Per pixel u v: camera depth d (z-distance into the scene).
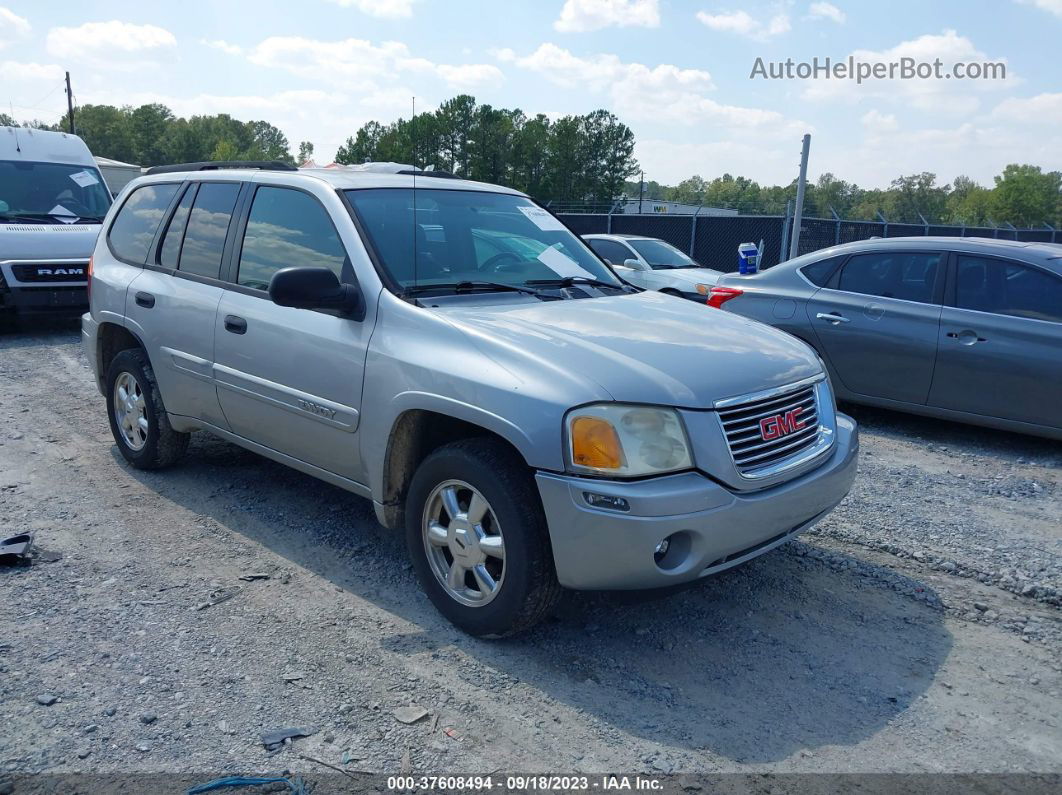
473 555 3.56
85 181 12.29
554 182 79.75
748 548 3.44
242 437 4.83
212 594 3.96
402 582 4.15
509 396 3.33
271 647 3.51
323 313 4.17
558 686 3.30
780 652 3.62
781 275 8.12
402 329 3.82
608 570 3.20
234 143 144.12
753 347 3.83
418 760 2.83
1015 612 4.03
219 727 2.96
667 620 3.86
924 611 4.03
